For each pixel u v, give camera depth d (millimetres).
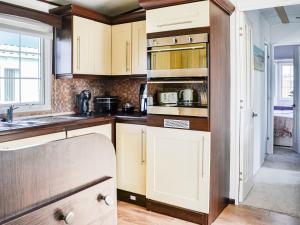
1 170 650
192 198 2814
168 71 2904
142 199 3248
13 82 3121
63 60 3340
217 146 2879
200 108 2707
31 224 690
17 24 2936
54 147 773
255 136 4457
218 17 2848
